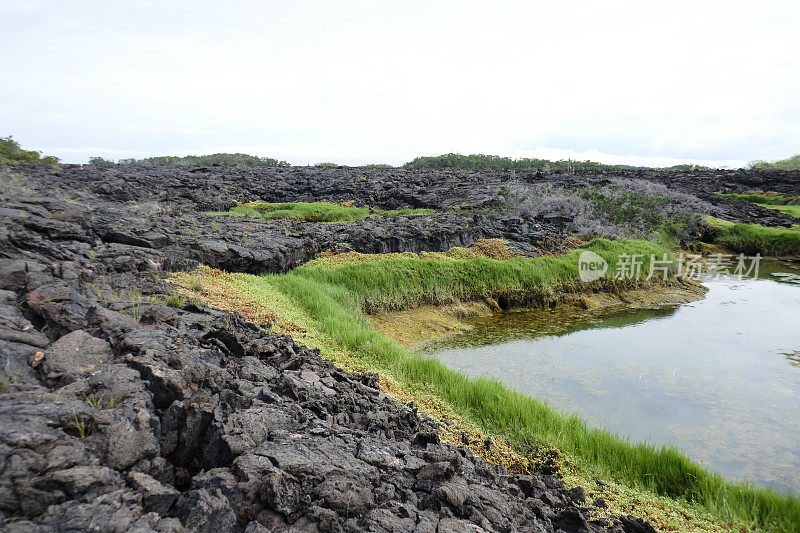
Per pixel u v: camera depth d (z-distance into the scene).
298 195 37.75
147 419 4.33
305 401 5.85
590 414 9.80
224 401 5.12
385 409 6.66
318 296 13.29
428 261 17.89
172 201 28.77
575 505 5.64
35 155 34.81
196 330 7.04
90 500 3.39
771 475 7.82
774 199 46.91
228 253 14.03
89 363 4.96
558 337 14.76
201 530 3.45
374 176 45.66
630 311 17.73
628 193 33.69
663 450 7.32
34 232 9.88
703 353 13.40
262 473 3.93
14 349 4.73
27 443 3.45
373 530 3.73
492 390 9.18
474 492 4.76
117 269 9.65
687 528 5.63
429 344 13.93
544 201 30.55
